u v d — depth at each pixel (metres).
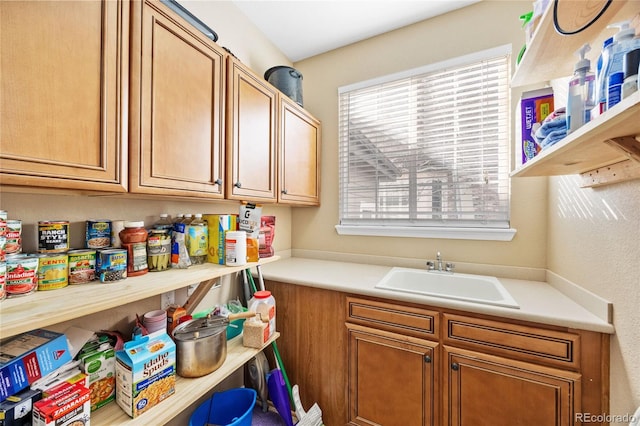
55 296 0.75
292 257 2.39
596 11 0.75
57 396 0.73
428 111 1.91
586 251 1.13
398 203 2.02
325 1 1.70
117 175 0.80
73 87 0.71
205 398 1.54
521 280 1.61
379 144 2.09
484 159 1.75
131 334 1.13
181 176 1.01
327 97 2.25
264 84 1.49
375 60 2.05
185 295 1.38
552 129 0.89
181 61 1.01
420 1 1.71
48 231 0.83
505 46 1.65
